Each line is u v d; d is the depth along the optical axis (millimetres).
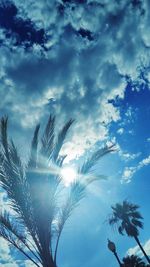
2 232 6918
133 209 31719
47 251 6582
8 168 6973
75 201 7098
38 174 6953
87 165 7273
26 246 6816
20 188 6844
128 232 31422
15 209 6766
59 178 7121
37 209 6781
